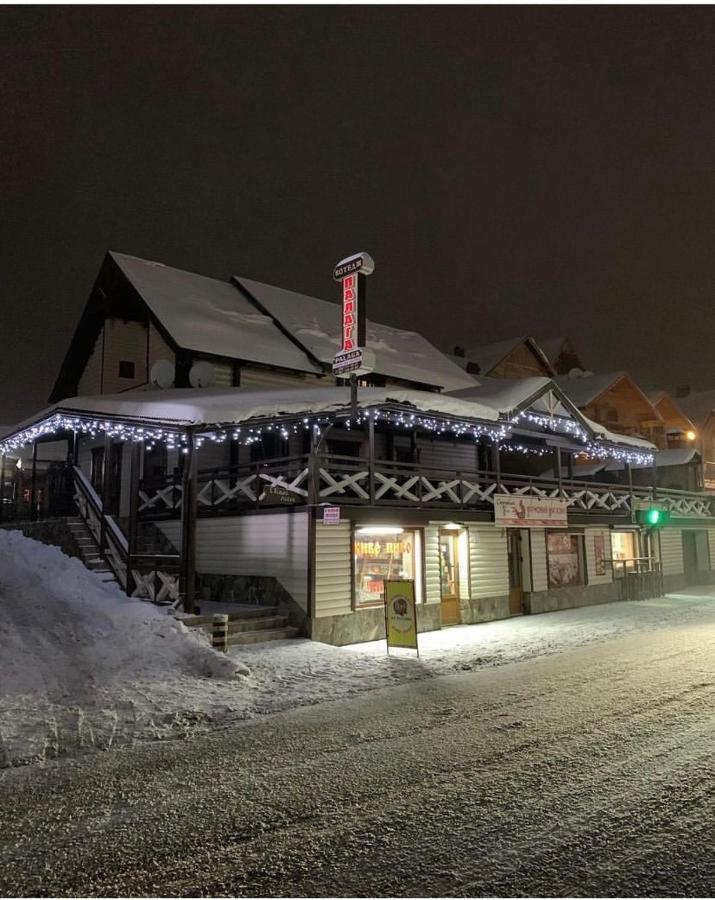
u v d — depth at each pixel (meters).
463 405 15.31
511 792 5.29
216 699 8.31
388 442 21.19
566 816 4.83
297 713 7.91
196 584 15.29
